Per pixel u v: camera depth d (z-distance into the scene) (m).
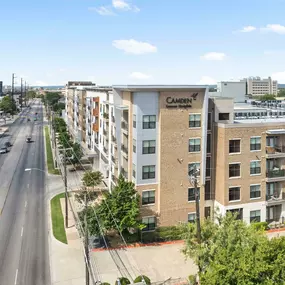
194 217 37.66
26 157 75.62
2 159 73.50
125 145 39.72
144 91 35.25
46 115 168.88
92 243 34.44
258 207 38.84
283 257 18.97
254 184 38.50
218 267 18.66
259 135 38.19
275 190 40.09
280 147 39.75
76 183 55.38
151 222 36.47
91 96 69.19
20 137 103.44
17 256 31.67
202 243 24.73
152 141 36.06
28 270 29.16
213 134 38.62
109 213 33.50
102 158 56.38
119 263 30.44
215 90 64.25
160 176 36.22
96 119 61.16
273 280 18.69
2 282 27.25
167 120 35.91
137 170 35.72
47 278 27.92
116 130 41.25
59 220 40.16
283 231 37.47
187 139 36.72
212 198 39.16
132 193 34.81
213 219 32.28
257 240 20.81
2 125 131.25
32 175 60.88
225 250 20.25
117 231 36.16
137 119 35.34
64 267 29.67
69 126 107.44
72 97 101.19
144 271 29.03
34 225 39.12
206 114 36.84
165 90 35.53
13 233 36.91
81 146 74.06
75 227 38.16
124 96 39.47
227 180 37.25
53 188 53.22
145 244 34.62
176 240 35.78
